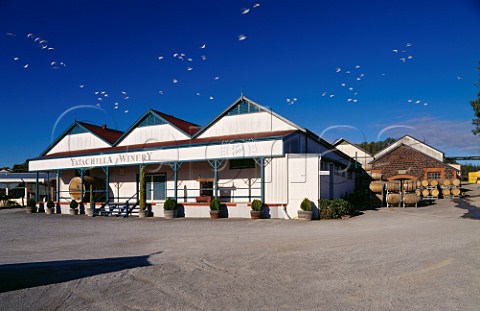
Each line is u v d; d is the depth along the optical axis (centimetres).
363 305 519
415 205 2425
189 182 2289
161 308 528
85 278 691
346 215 1797
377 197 2603
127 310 524
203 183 2248
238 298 561
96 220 2017
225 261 811
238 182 2117
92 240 1241
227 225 1600
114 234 1393
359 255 840
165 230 1477
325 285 616
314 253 877
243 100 2283
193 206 2042
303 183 1866
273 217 1856
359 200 2891
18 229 1636
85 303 556
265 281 647
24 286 645
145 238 1250
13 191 4119
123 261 846
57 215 2400
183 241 1147
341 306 517
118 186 2528
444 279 634
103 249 1039
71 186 2494
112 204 2311
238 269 736
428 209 2177
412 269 703
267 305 529
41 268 784
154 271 732
